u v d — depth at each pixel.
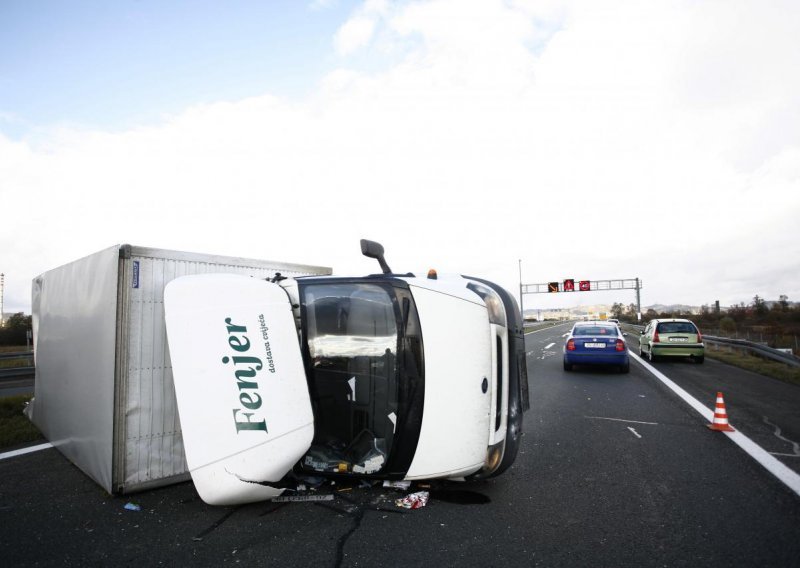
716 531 3.24
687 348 15.00
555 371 13.13
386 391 3.85
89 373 4.36
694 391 9.48
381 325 3.92
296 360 3.88
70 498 3.90
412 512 3.59
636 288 55.31
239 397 3.63
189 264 4.36
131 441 3.98
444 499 3.86
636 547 3.03
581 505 3.74
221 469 3.48
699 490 4.04
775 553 2.93
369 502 3.77
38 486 4.20
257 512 3.59
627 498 3.88
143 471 4.03
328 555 2.93
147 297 4.10
